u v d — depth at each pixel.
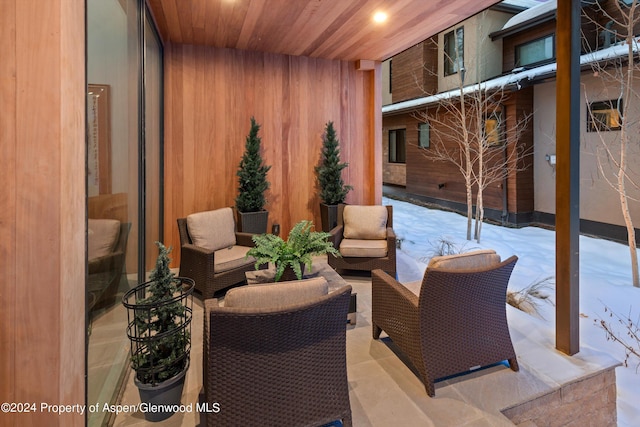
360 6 3.40
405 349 2.23
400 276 4.36
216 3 3.31
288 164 5.12
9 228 1.18
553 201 6.92
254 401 1.54
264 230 4.66
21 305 1.19
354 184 5.54
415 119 10.26
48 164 1.19
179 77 4.50
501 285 2.18
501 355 2.21
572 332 2.43
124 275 2.50
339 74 5.32
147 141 3.40
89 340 1.77
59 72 1.19
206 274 3.31
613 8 5.89
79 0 1.36
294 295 1.57
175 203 4.56
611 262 4.90
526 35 7.95
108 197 2.12
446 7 3.41
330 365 1.69
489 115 7.42
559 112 2.44
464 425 1.83
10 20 1.17
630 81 4.38
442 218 8.31
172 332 1.83
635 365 2.68
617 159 5.61
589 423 2.23
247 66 4.80
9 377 1.19
